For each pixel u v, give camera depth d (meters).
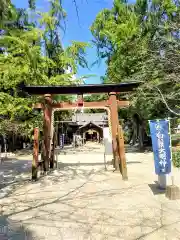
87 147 31.11
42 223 4.86
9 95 17.22
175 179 8.44
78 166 12.62
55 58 19.64
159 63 13.66
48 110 11.12
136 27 17.78
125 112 21.14
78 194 7.05
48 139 10.99
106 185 8.11
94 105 11.12
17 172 11.23
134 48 16.53
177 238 4.07
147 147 23.05
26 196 6.92
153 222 4.78
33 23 10.78
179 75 13.01
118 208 5.69
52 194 7.10
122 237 4.14
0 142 23.78
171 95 13.28
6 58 12.21
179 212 5.29
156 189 7.34
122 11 19.81
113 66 18.88
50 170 11.34
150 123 6.79
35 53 8.62
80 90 11.01
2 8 5.53
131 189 7.46
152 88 13.67
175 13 15.38
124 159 9.06
